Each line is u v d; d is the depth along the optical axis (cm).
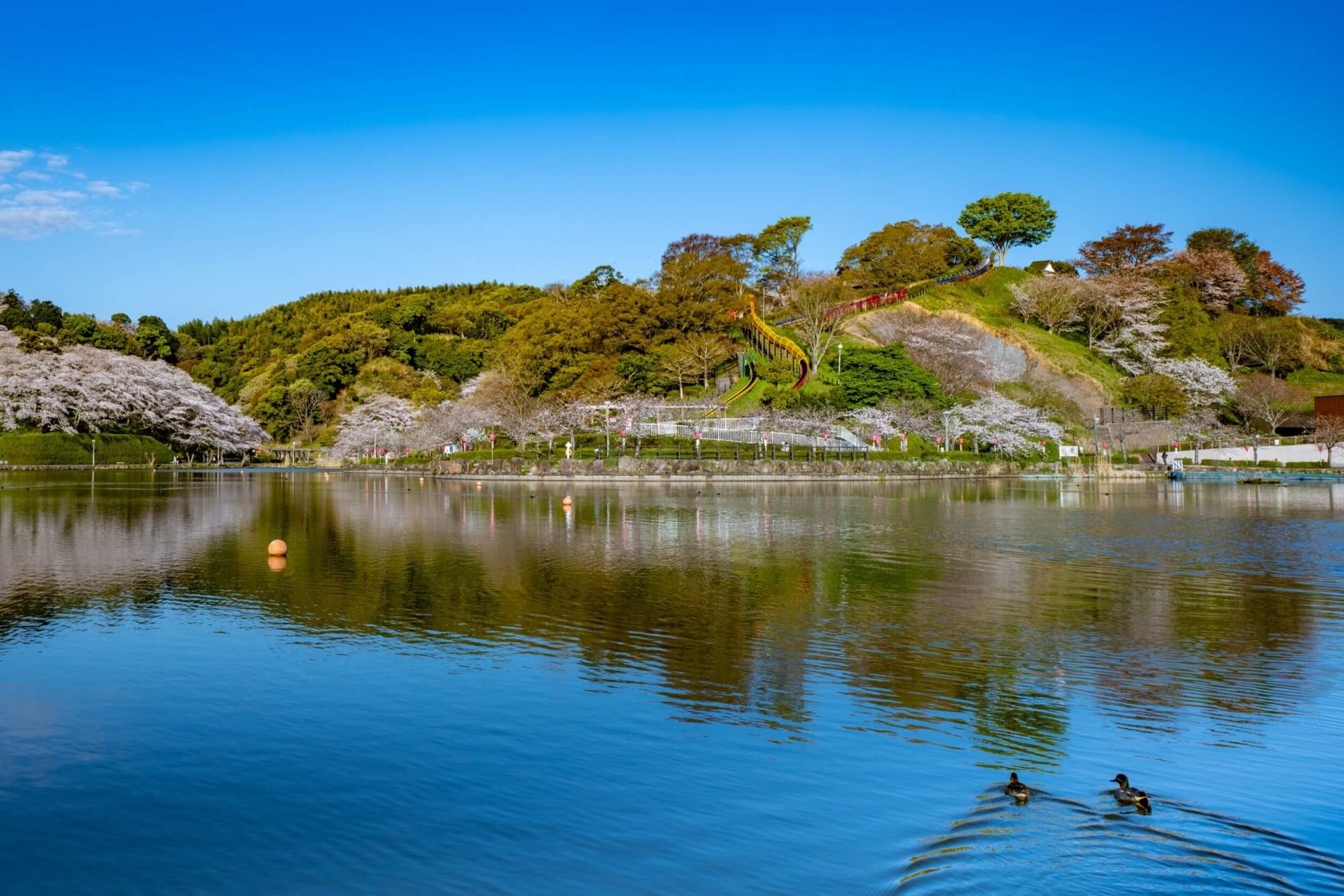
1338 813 1105
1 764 1234
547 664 1759
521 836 1038
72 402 11331
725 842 1026
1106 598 2492
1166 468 10975
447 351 17362
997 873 955
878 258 16275
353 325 17338
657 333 12556
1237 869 962
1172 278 16262
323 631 2030
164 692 1566
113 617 2172
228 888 923
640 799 1138
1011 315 15562
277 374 16962
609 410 10250
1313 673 1736
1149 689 1625
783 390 10762
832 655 1841
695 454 9094
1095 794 1159
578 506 5659
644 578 2780
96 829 1048
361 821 1072
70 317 16088
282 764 1243
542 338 13612
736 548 3519
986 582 2747
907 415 10394
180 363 18900
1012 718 1457
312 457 14275
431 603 2370
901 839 1033
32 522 4441
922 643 1956
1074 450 11238
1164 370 13788
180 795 1139
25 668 1708
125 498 6256
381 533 4019
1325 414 12650
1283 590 2642
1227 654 1878
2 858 978
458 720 1427
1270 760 1281
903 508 5631
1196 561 3253
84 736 1343
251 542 3669
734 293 13300
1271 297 17512
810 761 1266
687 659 1800
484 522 4600
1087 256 17662
